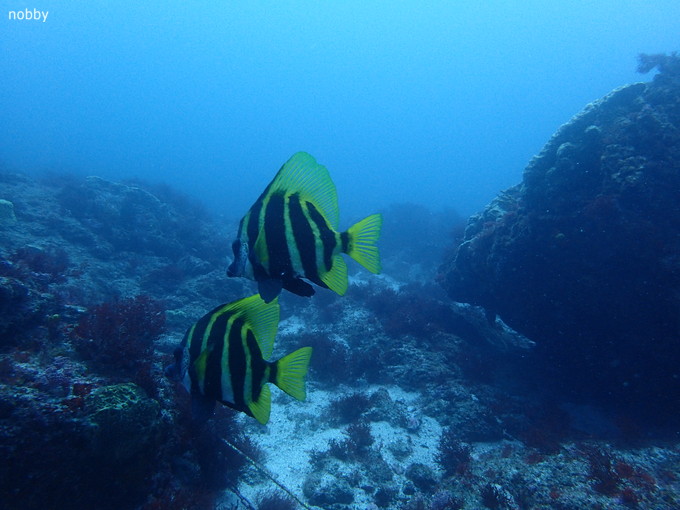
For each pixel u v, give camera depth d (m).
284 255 1.58
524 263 8.86
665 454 6.12
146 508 3.64
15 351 3.73
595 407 8.33
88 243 12.12
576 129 8.89
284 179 1.62
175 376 1.74
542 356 10.02
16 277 4.89
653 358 7.54
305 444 7.12
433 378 9.03
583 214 7.92
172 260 13.80
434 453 7.05
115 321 4.64
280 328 11.67
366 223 1.68
